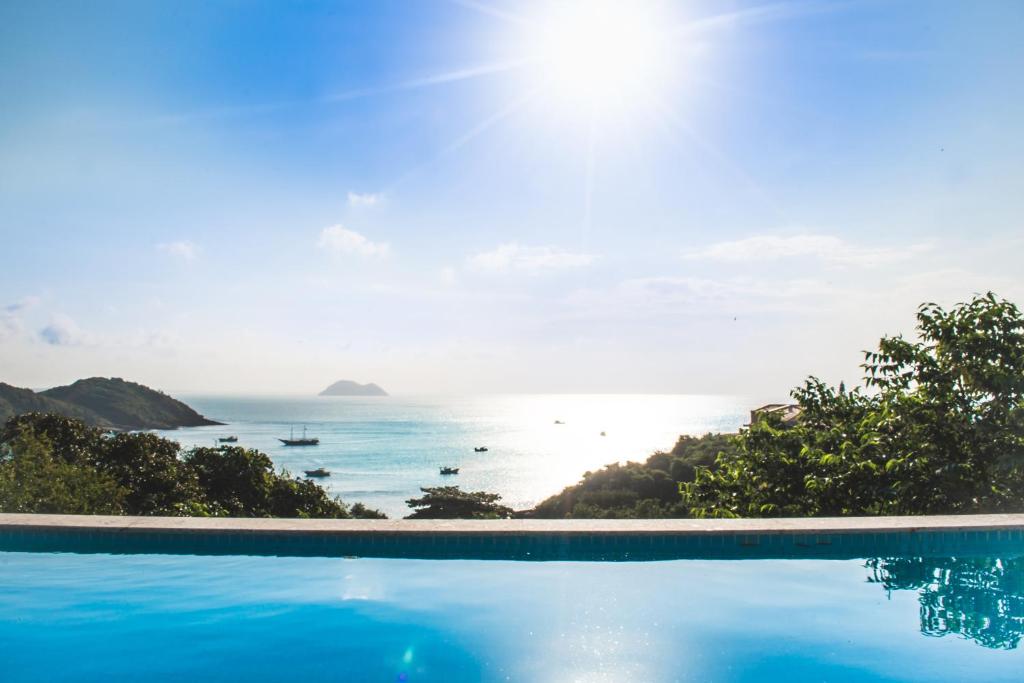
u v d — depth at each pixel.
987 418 7.09
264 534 4.90
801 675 3.58
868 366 8.02
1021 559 4.99
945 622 4.18
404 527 4.91
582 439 180.12
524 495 90.00
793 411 11.38
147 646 3.94
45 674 3.69
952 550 4.91
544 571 4.82
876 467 7.18
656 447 155.25
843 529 4.88
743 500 8.48
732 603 4.42
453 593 4.60
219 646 3.96
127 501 17.31
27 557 5.02
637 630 4.03
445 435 194.50
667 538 4.80
